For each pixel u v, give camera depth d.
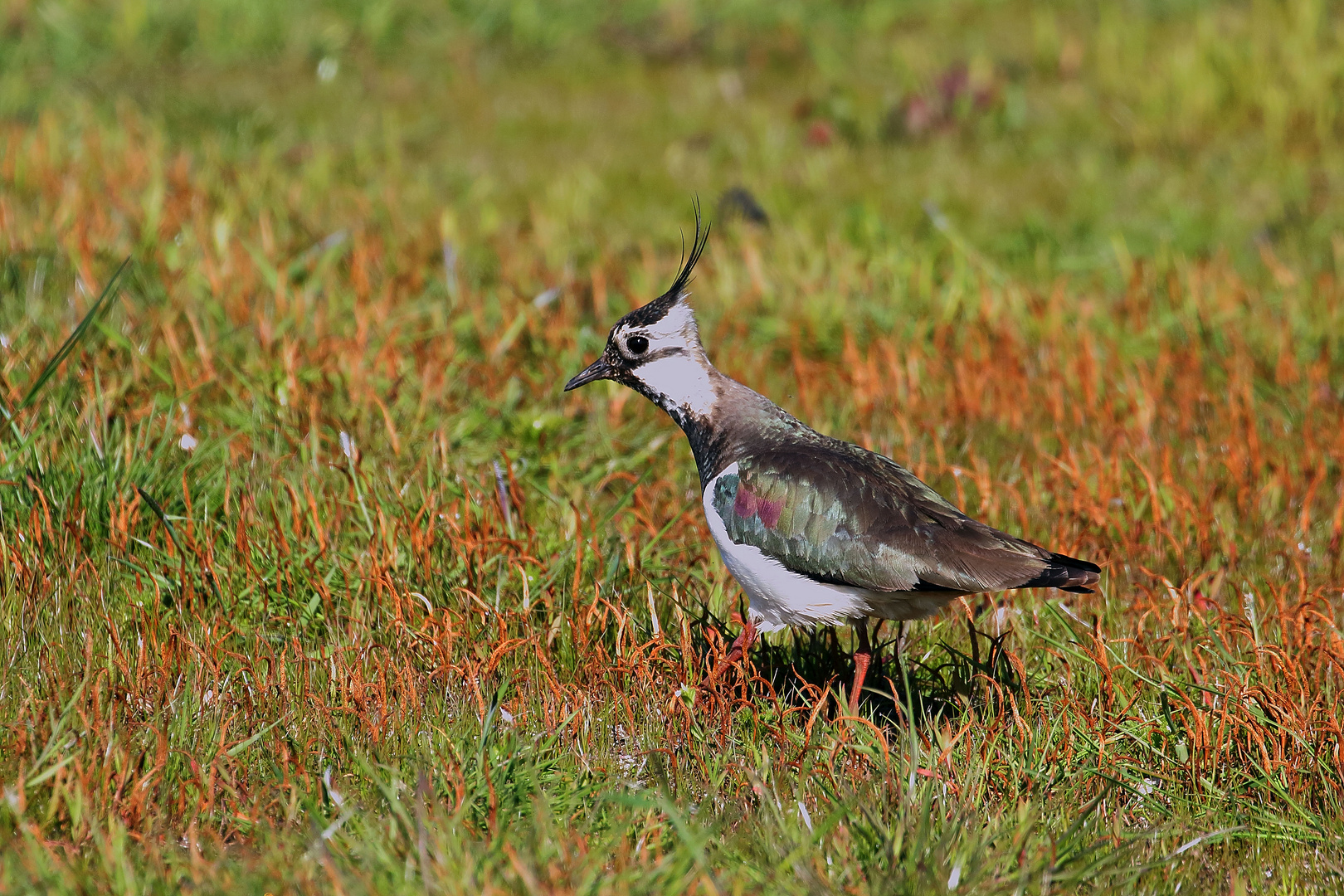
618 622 11.38
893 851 8.59
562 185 24.80
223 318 16.31
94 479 12.30
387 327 16.30
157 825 8.85
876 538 10.39
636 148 28.05
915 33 34.91
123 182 21.75
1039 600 12.63
